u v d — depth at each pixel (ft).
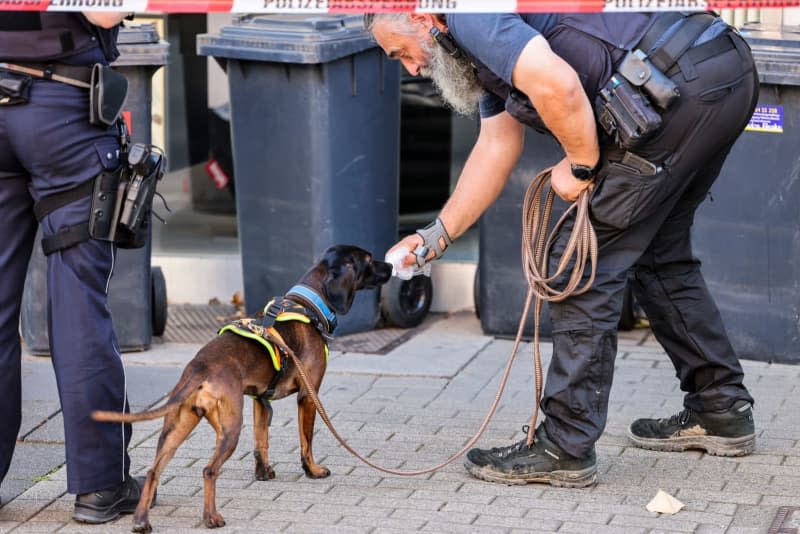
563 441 23.25
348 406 28.63
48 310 21.49
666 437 25.35
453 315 37.01
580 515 22.11
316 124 32.76
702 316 24.52
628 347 32.94
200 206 43.45
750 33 30.22
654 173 21.35
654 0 19.57
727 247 30.96
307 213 33.50
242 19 33.86
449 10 19.74
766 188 30.12
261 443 24.04
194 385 21.18
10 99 20.17
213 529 21.71
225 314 37.47
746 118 21.98
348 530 21.61
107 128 20.97
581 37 20.92
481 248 33.96
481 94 22.72
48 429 27.32
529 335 33.91
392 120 34.65
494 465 23.80
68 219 20.95
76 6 19.66
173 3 19.67
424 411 28.27
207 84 42.68
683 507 22.33
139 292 33.19
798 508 22.00
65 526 21.99
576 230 22.00
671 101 20.57
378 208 34.76
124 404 22.03
